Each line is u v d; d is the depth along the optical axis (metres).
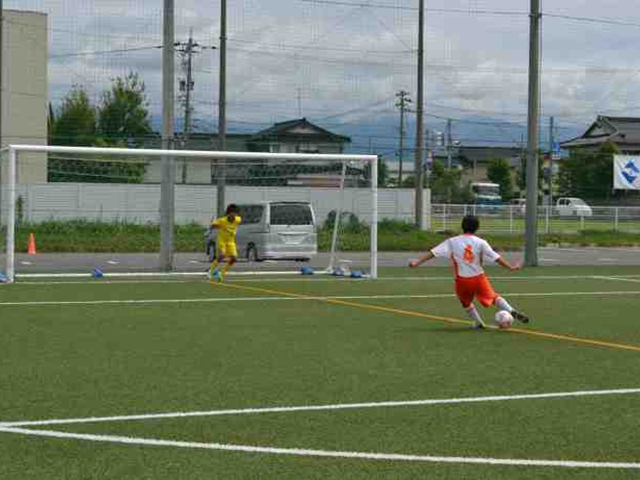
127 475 7.70
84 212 43.72
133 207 46.16
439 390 11.38
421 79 58.38
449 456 8.36
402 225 57.38
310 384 11.70
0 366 12.80
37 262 36.41
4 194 33.94
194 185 49.56
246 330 16.88
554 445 8.77
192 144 83.25
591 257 45.34
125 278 28.69
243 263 36.53
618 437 9.09
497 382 11.96
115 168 50.38
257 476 7.70
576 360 13.81
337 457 8.30
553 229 70.56
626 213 71.44
